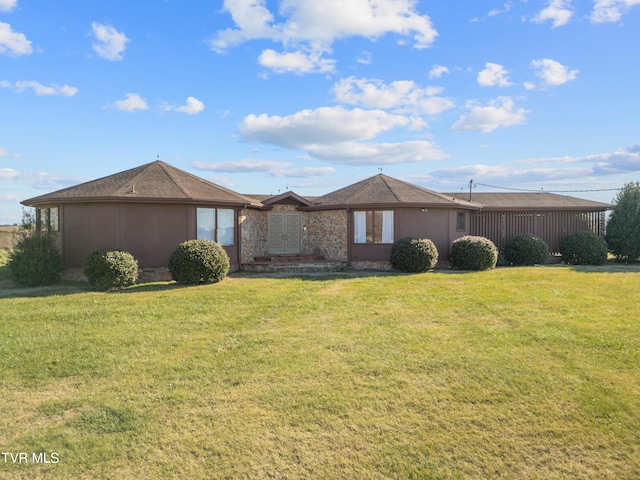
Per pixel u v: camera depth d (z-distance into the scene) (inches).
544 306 395.9
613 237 812.6
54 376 249.9
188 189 631.8
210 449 178.2
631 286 488.7
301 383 237.0
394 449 177.3
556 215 832.3
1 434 188.7
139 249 589.0
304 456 173.5
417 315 373.7
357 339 308.0
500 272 621.9
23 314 376.5
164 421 199.2
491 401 214.2
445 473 162.9
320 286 515.8
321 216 786.2
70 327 340.2
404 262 645.3
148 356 279.6
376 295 457.7
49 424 197.0
